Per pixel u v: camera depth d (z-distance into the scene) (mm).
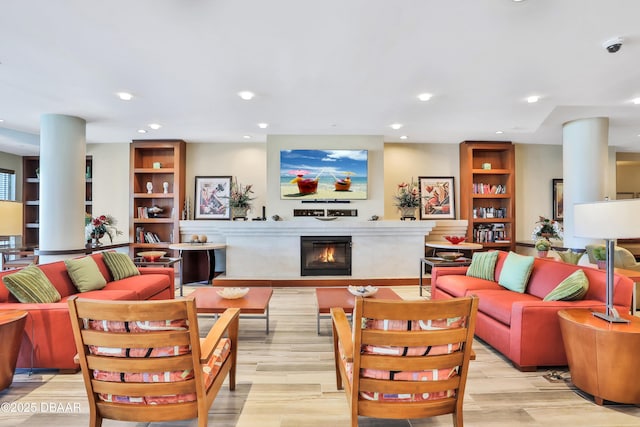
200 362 1520
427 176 6152
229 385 2215
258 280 5273
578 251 4582
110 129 5066
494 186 6203
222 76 3068
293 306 4188
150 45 2490
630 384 1973
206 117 4438
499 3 1989
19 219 2607
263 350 2863
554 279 2936
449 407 1591
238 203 5582
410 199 5645
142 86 3309
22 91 3439
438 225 5852
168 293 4039
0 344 2113
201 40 2424
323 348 2910
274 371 2484
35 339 2396
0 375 2127
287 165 5527
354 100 3740
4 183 6188
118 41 2432
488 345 2998
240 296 3172
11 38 2379
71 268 3182
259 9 2051
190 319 1463
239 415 1938
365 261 5469
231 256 5418
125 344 1471
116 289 3348
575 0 1952
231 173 6109
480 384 2301
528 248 6184
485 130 5176
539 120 4559
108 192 5965
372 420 1907
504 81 3182
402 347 1490
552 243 5637
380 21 2182
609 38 2387
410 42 2455
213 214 6035
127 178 5965
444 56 2676
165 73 2996
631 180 8148
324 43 2473
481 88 3365
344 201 5590
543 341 2463
